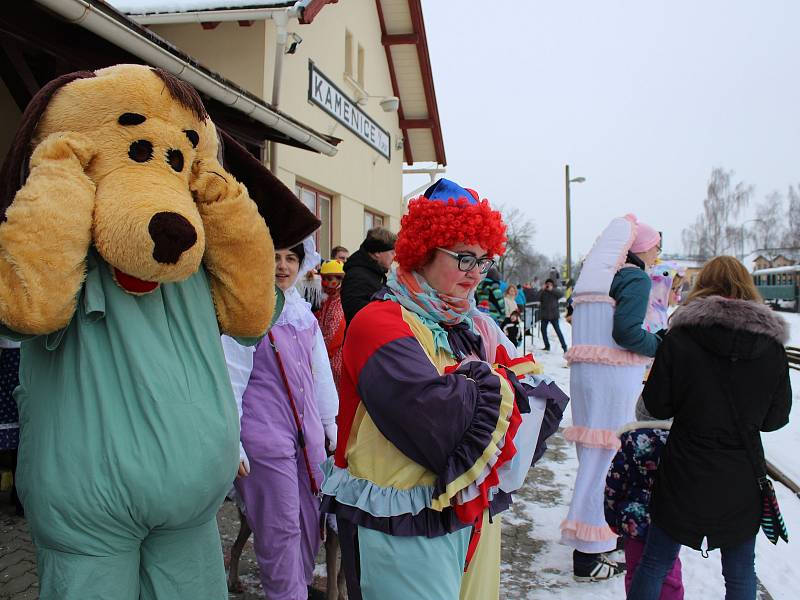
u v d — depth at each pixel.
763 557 3.60
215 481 1.55
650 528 2.50
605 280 3.22
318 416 2.72
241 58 6.93
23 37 3.64
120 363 1.46
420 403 1.51
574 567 3.24
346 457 1.72
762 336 2.30
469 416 1.54
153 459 1.44
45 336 1.46
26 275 1.32
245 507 2.52
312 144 6.34
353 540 1.67
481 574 1.79
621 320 3.12
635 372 3.24
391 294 1.77
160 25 7.05
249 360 2.41
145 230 1.37
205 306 1.66
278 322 2.61
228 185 1.66
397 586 1.60
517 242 41.06
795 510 4.32
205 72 4.51
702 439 2.34
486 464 1.55
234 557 2.96
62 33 3.90
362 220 10.45
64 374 1.46
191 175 1.63
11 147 1.45
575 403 3.33
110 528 1.44
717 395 2.33
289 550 2.49
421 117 12.46
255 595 2.96
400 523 1.60
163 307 1.55
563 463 5.42
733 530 2.33
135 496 1.43
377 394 1.57
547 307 14.27
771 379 2.34
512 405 1.59
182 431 1.48
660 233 3.32
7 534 3.55
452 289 1.73
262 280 1.75
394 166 12.30
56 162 1.39
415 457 1.57
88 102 1.45
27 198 1.34
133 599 1.52
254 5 6.16
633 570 2.69
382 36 11.25
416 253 1.72
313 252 2.80
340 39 9.24
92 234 1.42
